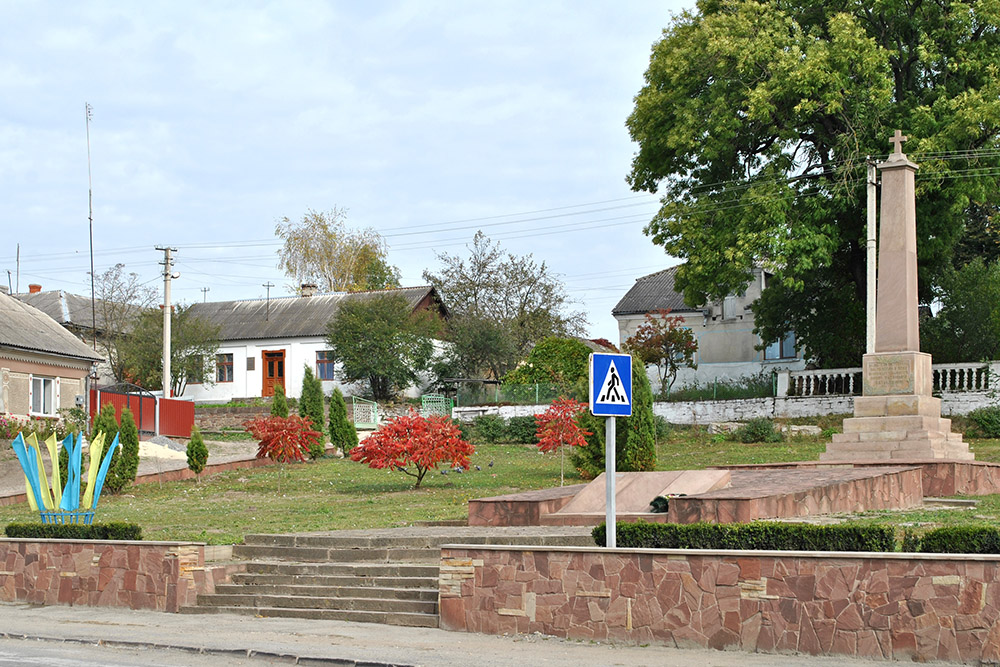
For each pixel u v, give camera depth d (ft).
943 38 112.88
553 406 91.15
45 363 149.28
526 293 205.87
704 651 38.04
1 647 43.01
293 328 201.67
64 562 54.95
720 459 102.27
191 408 153.38
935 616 34.58
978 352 122.21
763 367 158.71
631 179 129.49
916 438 78.89
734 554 38.22
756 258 112.57
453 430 96.53
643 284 176.35
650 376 165.48
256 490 99.86
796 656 36.47
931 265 121.90
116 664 38.50
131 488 102.89
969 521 53.98
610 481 41.86
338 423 132.46
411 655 38.27
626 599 40.14
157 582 51.90
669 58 116.78
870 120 110.63
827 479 63.36
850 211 119.55
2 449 122.31
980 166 106.93
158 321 194.70
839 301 132.05
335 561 54.24
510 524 63.10
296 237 258.78
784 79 109.70
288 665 38.27
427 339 184.96
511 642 40.93
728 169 120.88
